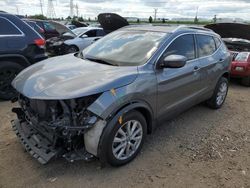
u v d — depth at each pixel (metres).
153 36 3.92
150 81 3.32
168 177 3.11
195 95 4.45
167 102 3.74
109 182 2.96
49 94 2.77
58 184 2.90
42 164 2.95
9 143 3.65
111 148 2.98
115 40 4.16
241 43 7.94
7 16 5.41
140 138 3.39
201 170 3.28
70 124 2.77
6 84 5.43
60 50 11.62
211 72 4.76
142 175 3.11
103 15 11.51
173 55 3.47
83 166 3.21
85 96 2.74
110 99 2.85
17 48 5.43
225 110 5.46
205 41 4.71
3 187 2.81
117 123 2.94
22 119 3.56
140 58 3.53
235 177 3.18
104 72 3.16
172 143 3.89
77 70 3.27
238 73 7.30
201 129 4.44
